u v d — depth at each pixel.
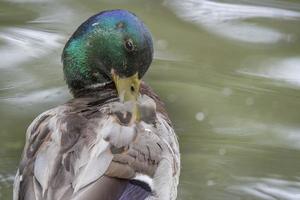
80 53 10.05
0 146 11.45
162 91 13.25
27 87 13.13
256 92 13.41
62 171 8.13
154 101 9.85
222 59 14.43
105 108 8.91
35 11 15.91
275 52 14.74
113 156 8.38
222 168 11.18
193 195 10.52
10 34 14.91
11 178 10.66
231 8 16.45
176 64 14.19
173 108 12.77
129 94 9.58
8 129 11.90
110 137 8.48
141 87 10.26
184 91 13.29
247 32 15.43
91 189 8.02
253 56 14.59
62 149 8.34
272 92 13.41
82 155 8.27
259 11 16.38
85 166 8.16
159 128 9.27
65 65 10.23
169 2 16.56
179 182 10.81
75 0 16.36
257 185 10.82
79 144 8.38
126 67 9.73
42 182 8.09
